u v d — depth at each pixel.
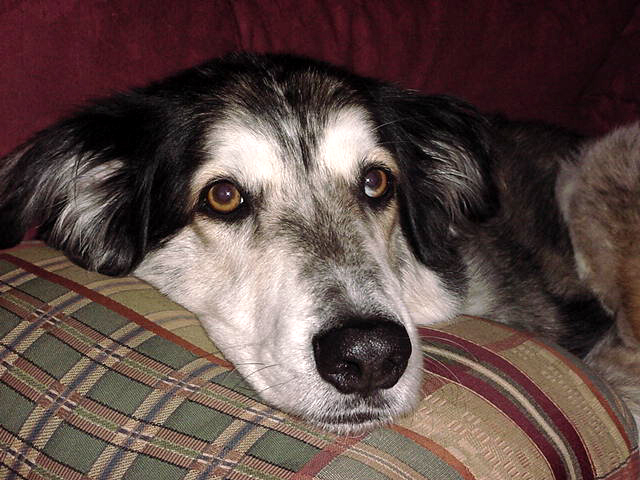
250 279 0.44
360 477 0.32
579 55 0.78
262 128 0.46
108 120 0.49
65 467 0.33
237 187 0.46
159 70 0.53
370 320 0.38
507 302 0.60
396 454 0.34
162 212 0.48
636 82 0.82
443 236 0.57
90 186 0.49
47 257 0.45
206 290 0.46
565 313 0.63
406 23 0.65
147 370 0.36
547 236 0.65
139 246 0.49
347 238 0.43
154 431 0.33
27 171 0.47
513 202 0.65
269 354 0.41
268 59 0.52
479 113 0.58
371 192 0.48
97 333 0.38
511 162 0.68
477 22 0.69
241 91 0.48
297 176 0.46
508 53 0.72
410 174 0.55
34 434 0.34
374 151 0.48
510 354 0.41
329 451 0.33
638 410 0.58
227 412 0.34
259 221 0.45
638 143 0.64
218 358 0.39
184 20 0.54
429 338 0.43
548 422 0.38
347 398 0.38
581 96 0.85
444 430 0.35
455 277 0.56
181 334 0.39
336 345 0.38
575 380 0.41
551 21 0.74
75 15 0.49
